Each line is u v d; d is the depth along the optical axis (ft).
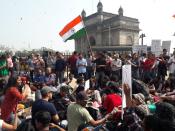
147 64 59.31
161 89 46.75
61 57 63.98
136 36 329.31
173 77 42.86
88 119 21.76
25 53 191.42
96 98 33.50
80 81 40.29
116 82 35.24
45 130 15.14
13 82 26.32
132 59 63.67
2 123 19.21
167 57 61.87
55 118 21.80
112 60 58.80
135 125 17.81
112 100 25.85
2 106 25.49
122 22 314.35
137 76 61.36
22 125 16.72
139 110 19.01
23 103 32.94
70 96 31.24
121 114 20.74
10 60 63.67
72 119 22.04
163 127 12.42
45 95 23.47
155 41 82.53
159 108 12.93
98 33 333.62
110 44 322.34
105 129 21.52
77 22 56.59
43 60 82.48
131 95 20.81
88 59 66.28
